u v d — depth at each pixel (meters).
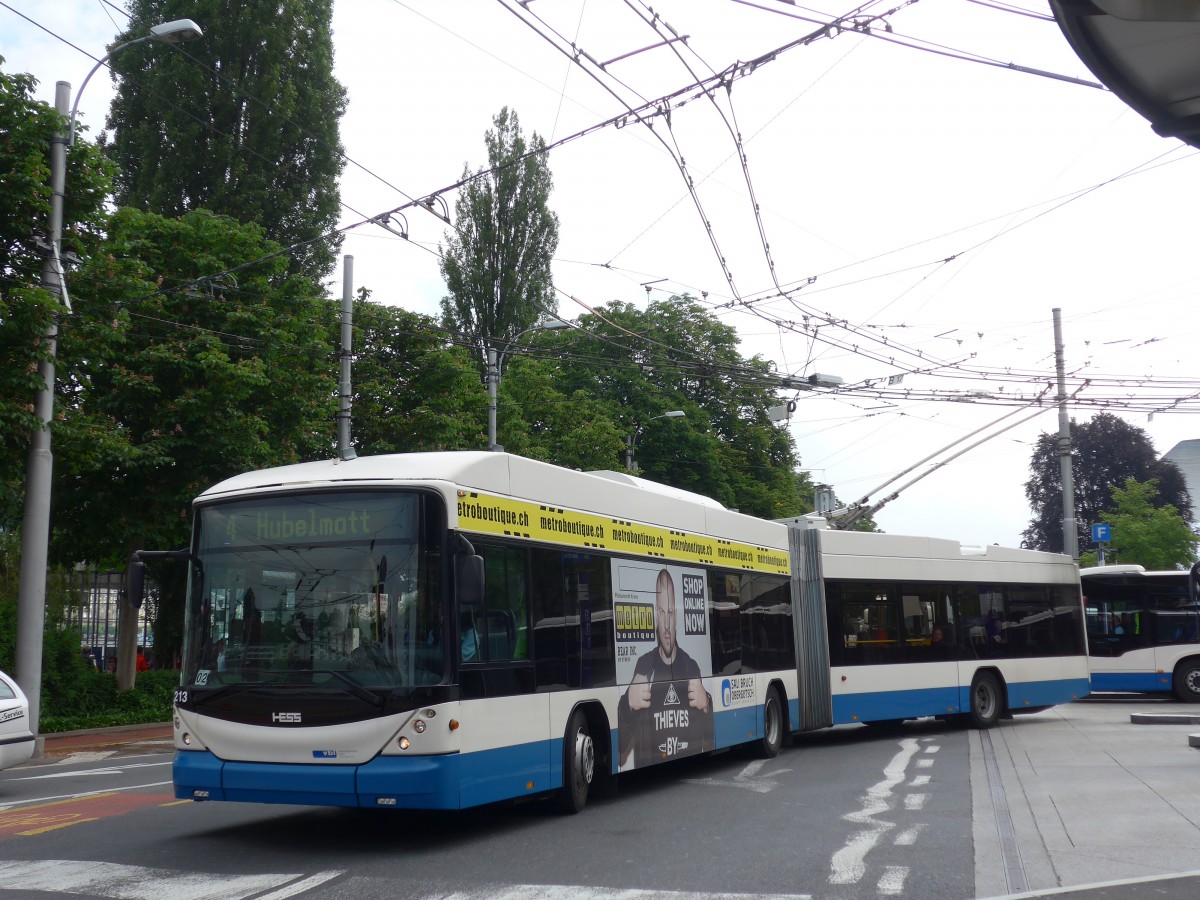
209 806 12.25
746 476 46.28
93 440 22.45
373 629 9.35
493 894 7.70
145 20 37.97
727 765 15.86
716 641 15.07
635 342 43.41
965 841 9.64
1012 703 21.83
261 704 9.41
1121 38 6.59
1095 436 64.94
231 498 10.02
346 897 7.62
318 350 28.02
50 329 19.39
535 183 45.72
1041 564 23.17
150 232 25.70
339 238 39.44
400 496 9.57
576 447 37.62
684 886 7.94
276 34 37.97
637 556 13.12
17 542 30.14
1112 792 12.38
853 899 7.55
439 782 9.09
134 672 27.81
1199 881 7.81
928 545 21.02
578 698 11.46
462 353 35.00
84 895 7.69
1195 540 46.06
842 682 18.89
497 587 10.27
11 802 13.01
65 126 19.66
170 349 24.84
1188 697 27.78
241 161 37.09
